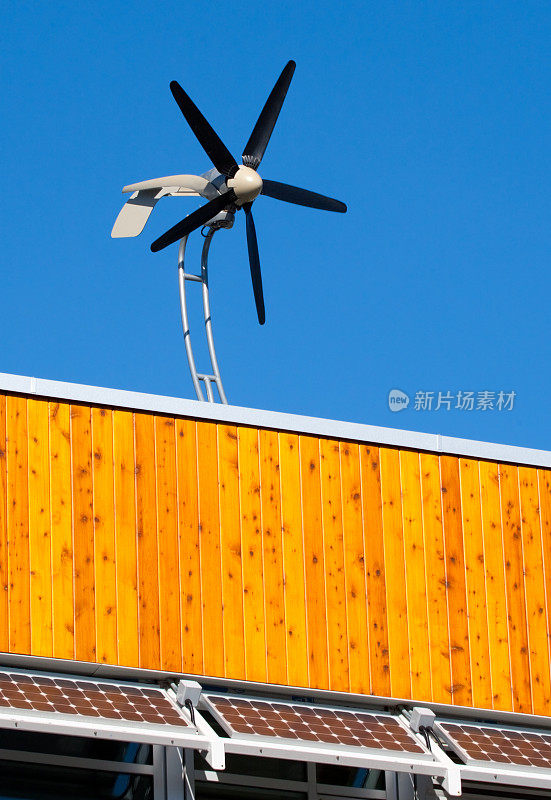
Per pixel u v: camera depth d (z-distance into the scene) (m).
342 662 31.06
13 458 28.75
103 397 30.00
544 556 34.34
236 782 29.66
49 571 28.47
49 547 28.61
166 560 29.77
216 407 31.27
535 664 33.31
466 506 33.72
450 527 33.34
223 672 29.69
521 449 34.88
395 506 32.84
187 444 30.78
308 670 30.64
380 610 31.86
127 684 29.03
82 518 29.11
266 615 30.55
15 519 28.44
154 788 28.59
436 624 32.41
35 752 27.75
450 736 30.78
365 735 29.89
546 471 35.22
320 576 31.38
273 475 31.56
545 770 30.62
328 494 32.09
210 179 38.06
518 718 32.84
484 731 32.06
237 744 27.36
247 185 36.97
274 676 30.22
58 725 25.80
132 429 30.25
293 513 31.55
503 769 30.00
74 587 28.61
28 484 28.77
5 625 27.73
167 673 29.08
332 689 30.78
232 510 30.83
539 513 34.66
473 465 34.19
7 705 26.06
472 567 33.28
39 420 29.30
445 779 29.39
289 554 31.20
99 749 28.41
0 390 29.02
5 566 28.05
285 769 30.34
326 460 32.31
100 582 28.91
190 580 29.91
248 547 30.77
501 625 33.19
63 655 28.14
